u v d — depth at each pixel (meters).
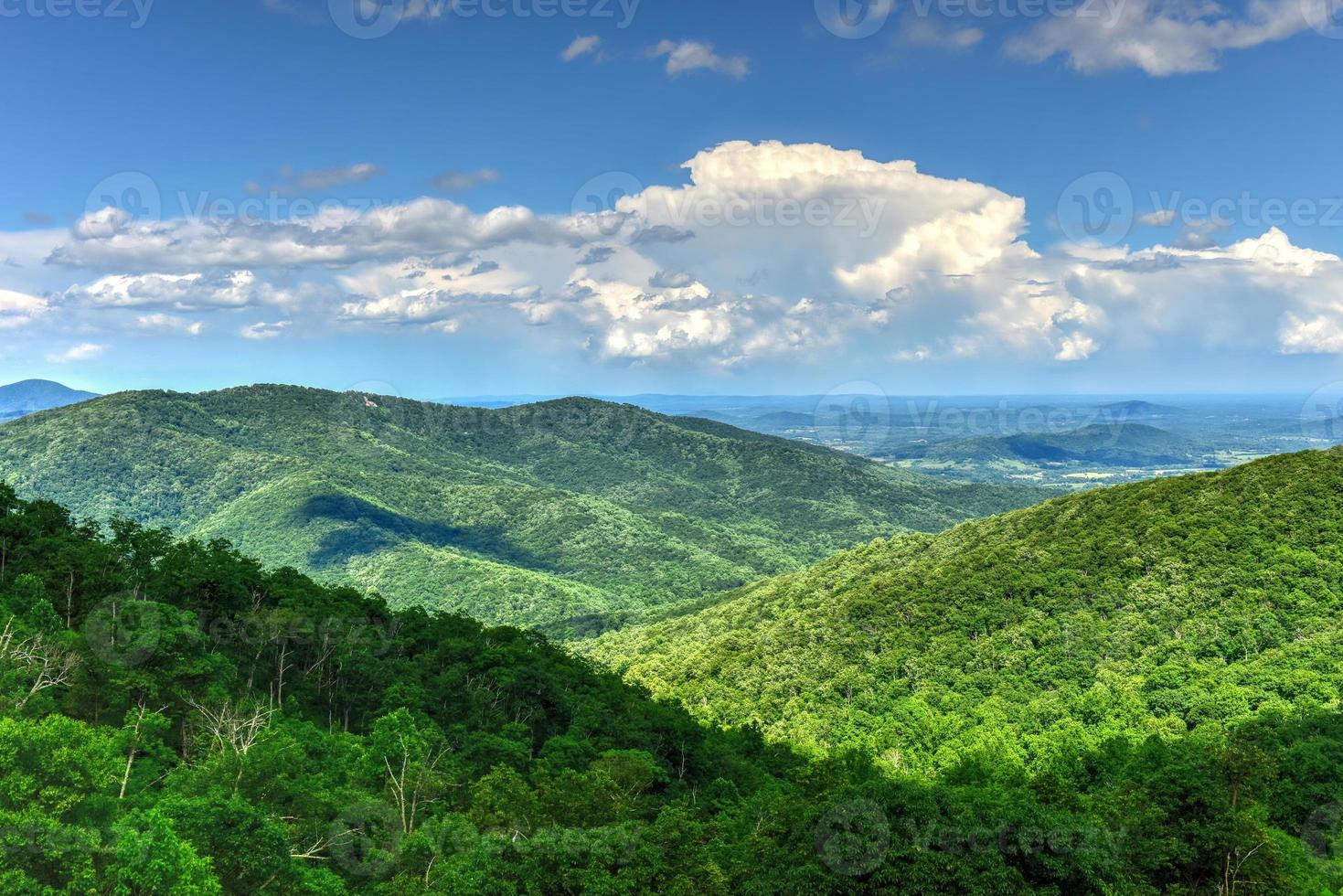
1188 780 48.44
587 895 42.28
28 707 52.28
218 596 81.06
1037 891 40.56
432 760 62.50
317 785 53.84
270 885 42.66
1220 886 45.84
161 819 38.47
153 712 55.31
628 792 64.38
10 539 80.69
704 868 44.06
